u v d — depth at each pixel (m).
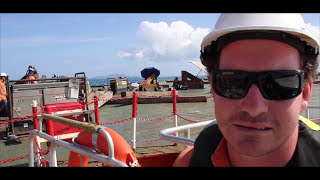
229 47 1.03
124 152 1.87
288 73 0.96
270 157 1.07
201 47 1.29
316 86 21.73
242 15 0.99
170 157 2.63
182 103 14.96
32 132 2.70
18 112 7.77
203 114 11.09
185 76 24.75
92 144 1.99
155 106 14.09
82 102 6.43
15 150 6.38
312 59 1.07
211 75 1.21
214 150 1.35
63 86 8.49
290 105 0.97
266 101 0.96
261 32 0.95
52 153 2.38
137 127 8.63
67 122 2.16
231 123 1.03
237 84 0.99
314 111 10.21
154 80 20.61
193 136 6.84
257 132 0.98
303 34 0.96
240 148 1.01
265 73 0.95
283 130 0.98
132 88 21.64
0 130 8.27
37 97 8.09
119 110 13.13
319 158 1.04
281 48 0.96
